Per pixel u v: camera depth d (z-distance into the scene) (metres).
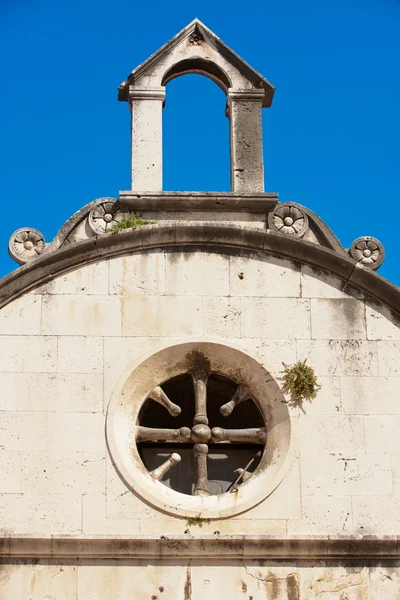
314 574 25.55
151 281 27.64
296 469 26.42
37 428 26.38
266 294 27.77
